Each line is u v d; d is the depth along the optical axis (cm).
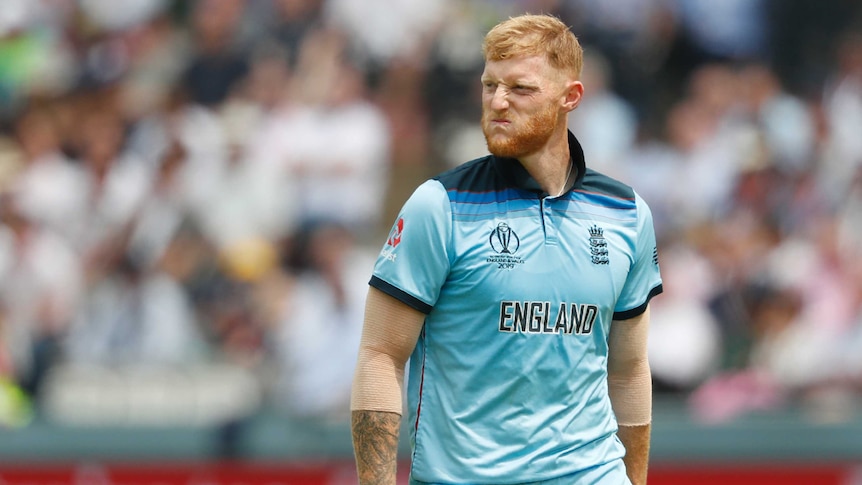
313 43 3691
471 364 1135
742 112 3791
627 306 1223
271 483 2619
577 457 1155
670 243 3425
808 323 3253
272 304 3164
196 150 3456
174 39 3841
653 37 3916
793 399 3092
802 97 3941
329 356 3098
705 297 3259
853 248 3494
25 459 2605
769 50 4031
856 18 4088
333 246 3269
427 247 1128
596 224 1178
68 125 3638
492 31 1155
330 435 2634
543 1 3878
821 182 3675
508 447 1133
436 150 3662
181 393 2980
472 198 1148
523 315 1129
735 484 2628
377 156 3550
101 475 2609
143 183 3419
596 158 3569
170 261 3272
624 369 1259
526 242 1138
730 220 3500
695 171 3609
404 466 2527
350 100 3562
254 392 3008
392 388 1145
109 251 3334
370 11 3778
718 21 3966
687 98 3834
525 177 1156
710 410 2942
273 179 3422
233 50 3728
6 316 3209
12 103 3759
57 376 3052
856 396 3150
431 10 3831
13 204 3384
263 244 3312
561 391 1147
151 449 2614
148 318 3173
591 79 3703
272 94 3609
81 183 3491
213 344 3144
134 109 3659
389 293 1136
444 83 3772
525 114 1129
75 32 3925
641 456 1279
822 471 2644
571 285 1145
